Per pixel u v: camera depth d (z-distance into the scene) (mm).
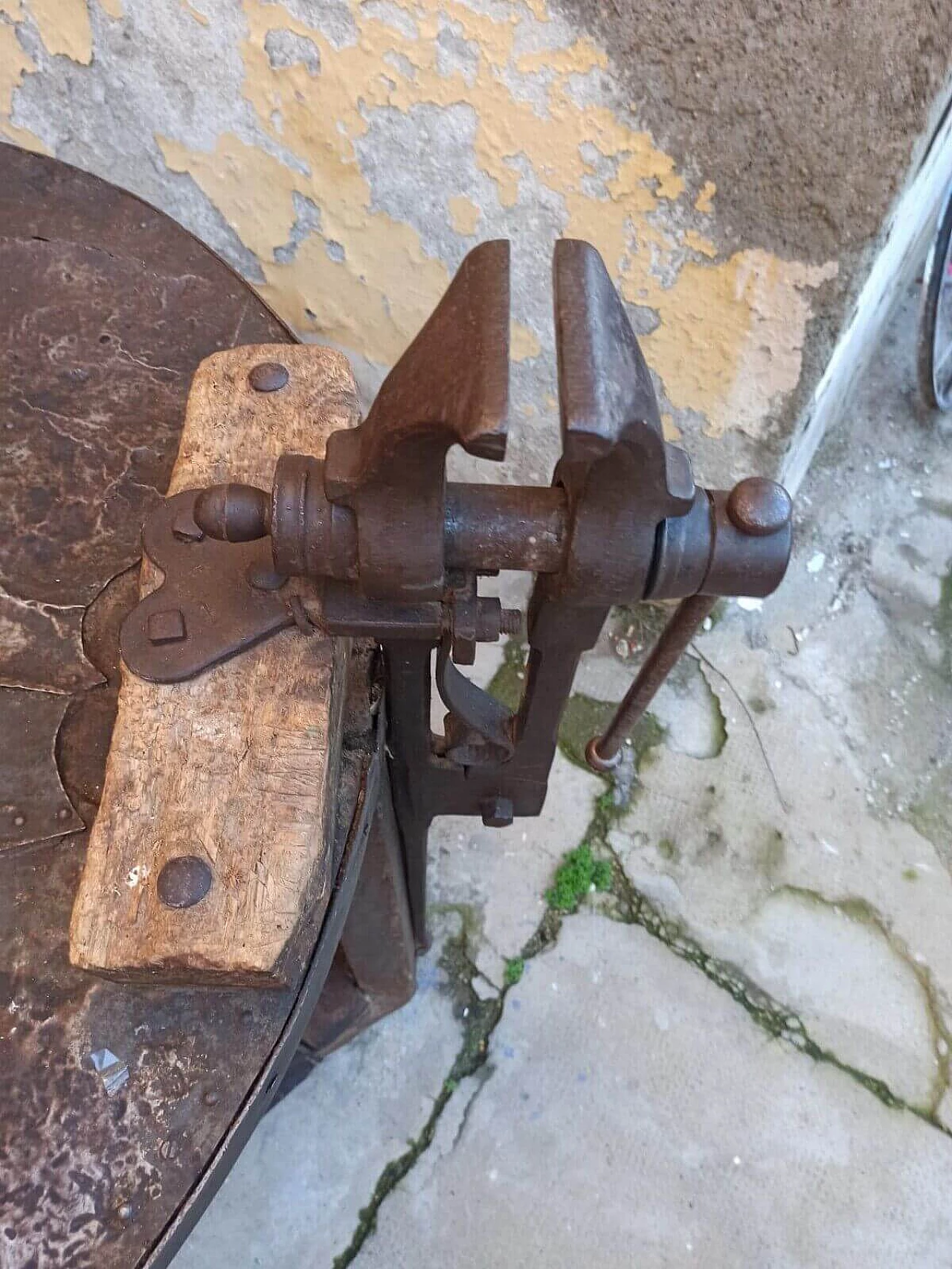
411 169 1312
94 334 981
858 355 1722
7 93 1476
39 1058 646
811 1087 1420
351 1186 1346
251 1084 646
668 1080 1424
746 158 1119
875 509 1961
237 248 1586
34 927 693
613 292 513
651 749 1693
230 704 690
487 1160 1364
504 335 456
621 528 556
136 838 643
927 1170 1362
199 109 1367
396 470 521
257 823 648
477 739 876
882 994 1491
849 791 1661
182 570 734
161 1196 612
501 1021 1469
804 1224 1324
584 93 1131
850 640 1811
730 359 1377
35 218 1052
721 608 1830
